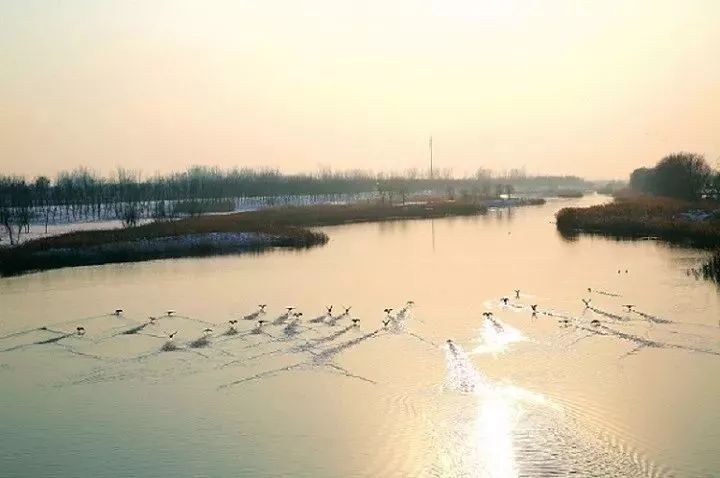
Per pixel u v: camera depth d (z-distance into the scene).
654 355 28.47
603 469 18.94
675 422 21.75
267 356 30.09
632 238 68.56
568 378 26.06
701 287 41.81
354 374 27.36
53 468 20.22
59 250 60.91
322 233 76.31
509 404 23.72
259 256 62.94
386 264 56.53
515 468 19.20
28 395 26.14
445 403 24.02
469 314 36.84
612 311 36.28
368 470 19.45
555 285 44.38
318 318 36.78
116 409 24.45
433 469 19.39
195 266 57.44
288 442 21.34
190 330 35.03
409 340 32.03
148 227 73.88
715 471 18.62
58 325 36.91
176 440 21.75
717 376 25.66
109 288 47.78
